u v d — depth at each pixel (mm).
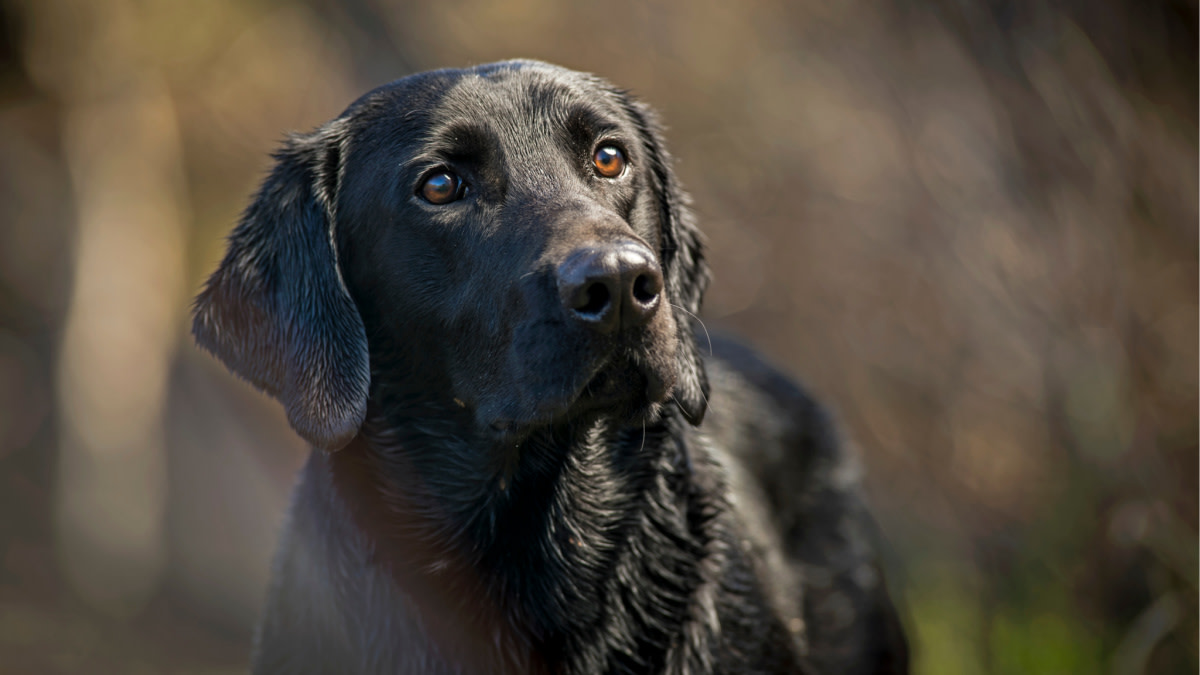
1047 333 6316
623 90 4664
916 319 7719
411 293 4031
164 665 11047
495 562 4094
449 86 4074
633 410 3738
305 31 13227
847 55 7789
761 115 10078
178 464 12719
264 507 12266
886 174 8070
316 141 4305
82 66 12570
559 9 12477
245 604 11844
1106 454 5938
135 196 13094
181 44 12828
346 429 3941
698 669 4020
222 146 13867
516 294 3648
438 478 4129
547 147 3982
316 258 4184
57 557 12742
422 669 4039
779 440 5703
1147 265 5652
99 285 12789
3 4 12031
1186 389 5582
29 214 14094
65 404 12695
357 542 4105
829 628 5469
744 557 4422
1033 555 6551
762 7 10281
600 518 4090
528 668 4062
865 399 8242
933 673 6750
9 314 14578
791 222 9305
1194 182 5445
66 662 11000
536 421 3682
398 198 3986
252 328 4281
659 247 4488
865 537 6074
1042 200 6051
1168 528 5660
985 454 7336
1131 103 5527
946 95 6703
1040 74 5789
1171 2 5367
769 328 9414
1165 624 5527
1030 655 6312
